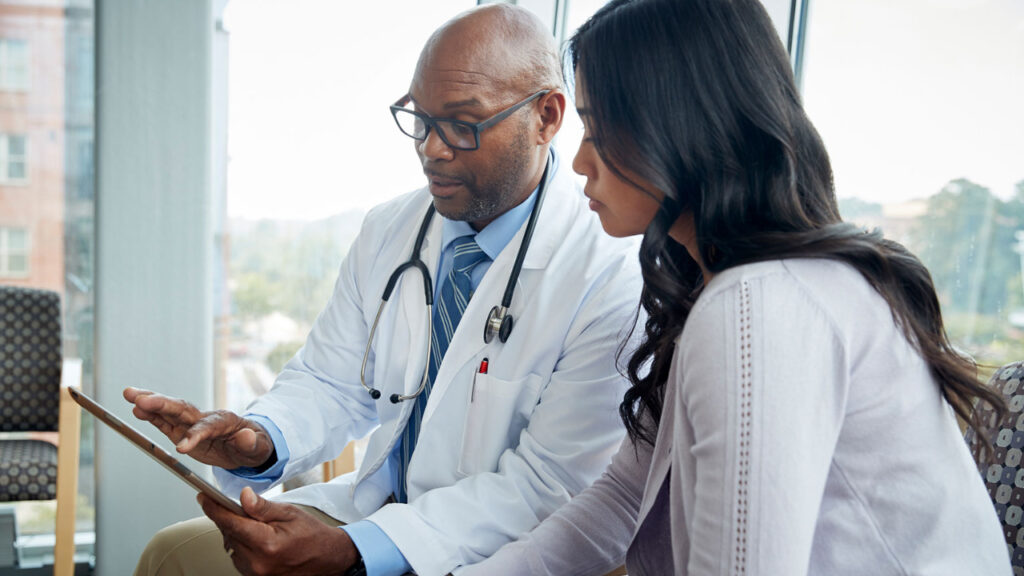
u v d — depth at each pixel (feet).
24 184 7.97
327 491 4.50
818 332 2.30
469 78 3.87
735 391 2.27
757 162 2.57
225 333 8.30
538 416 3.99
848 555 2.40
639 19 2.62
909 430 2.41
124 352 7.86
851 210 5.74
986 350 5.53
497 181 4.04
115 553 7.96
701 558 2.32
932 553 2.39
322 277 8.41
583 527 3.37
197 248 7.95
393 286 4.51
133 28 7.68
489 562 3.31
